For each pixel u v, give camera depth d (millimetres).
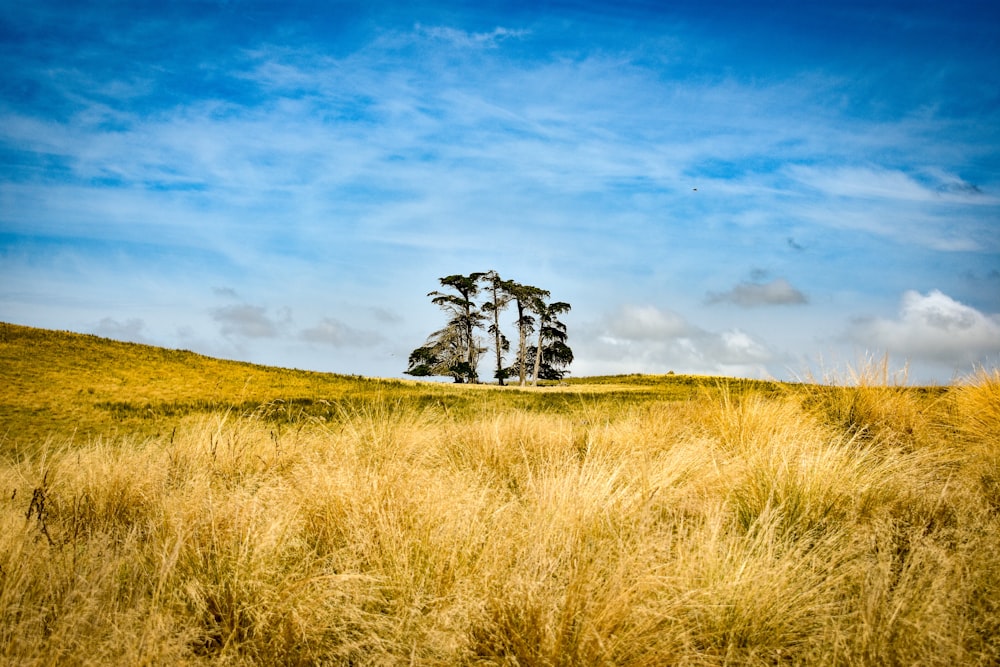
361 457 4902
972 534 3154
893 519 3490
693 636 2375
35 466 4656
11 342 25406
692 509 3920
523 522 3371
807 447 4891
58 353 25219
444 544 2881
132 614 2299
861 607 2428
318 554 3080
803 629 2398
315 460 4652
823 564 2852
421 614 2480
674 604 2396
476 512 3213
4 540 2830
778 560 2832
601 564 2783
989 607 2508
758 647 2275
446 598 2516
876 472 4168
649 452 5219
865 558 2959
